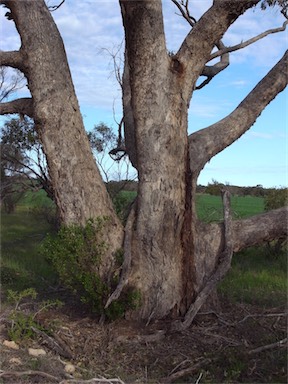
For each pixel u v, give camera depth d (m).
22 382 5.41
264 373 6.00
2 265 11.29
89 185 7.44
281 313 8.12
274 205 13.75
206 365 6.16
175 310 7.46
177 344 6.80
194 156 7.76
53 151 7.38
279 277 10.96
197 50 7.40
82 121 7.63
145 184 7.38
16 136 13.54
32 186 14.20
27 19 7.38
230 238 7.78
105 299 7.19
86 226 7.21
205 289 7.40
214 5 7.23
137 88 7.30
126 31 7.19
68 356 6.39
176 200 7.41
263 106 8.41
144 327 7.23
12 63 7.51
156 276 7.38
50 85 7.36
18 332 6.52
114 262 7.33
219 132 8.05
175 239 7.45
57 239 7.22
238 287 9.93
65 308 8.02
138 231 7.42
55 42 7.47
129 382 5.69
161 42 7.21
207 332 7.20
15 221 19.14
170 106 7.30
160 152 7.29
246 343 6.85
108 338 6.88
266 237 8.18
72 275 7.27
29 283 9.87
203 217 10.08
